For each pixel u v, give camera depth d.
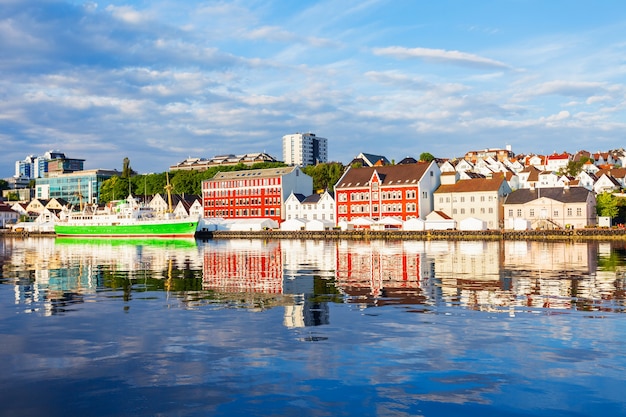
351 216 165.50
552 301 34.09
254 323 28.08
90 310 32.31
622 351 22.56
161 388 18.84
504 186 153.25
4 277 51.16
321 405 17.39
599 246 97.69
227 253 85.81
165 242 137.00
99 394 18.38
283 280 46.44
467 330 26.17
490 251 84.31
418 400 17.75
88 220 178.75
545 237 123.69
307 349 23.11
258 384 19.12
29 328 27.47
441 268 55.75
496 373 20.06
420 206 154.12
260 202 187.12
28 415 16.86
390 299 35.34
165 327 27.36
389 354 22.33
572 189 142.50
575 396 18.02
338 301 34.69
